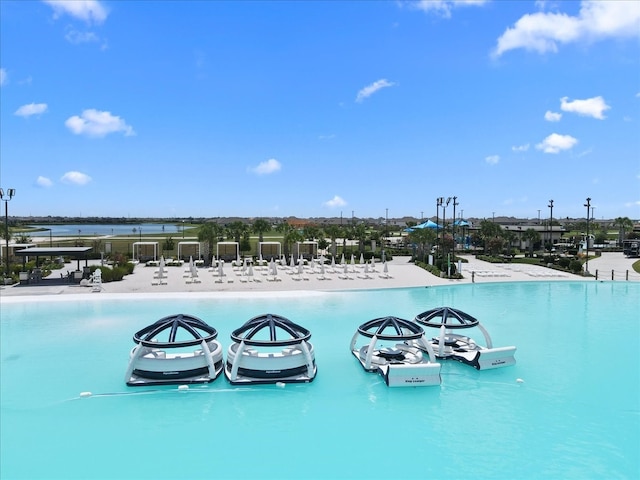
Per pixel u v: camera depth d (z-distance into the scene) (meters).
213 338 14.69
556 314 24.03
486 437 10.94
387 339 14.73
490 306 26.06
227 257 52.81
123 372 14.92
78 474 9.29
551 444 10.62
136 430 11.16
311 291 29.53
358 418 11.88
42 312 23.59
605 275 38.94
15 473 9.30
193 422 11.60
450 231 73.00
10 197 34.16
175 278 35.78
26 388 13.66
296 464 9.70
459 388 13.85
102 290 29.78
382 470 9.51
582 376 14.89
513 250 61.38
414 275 38.16
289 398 13.05
